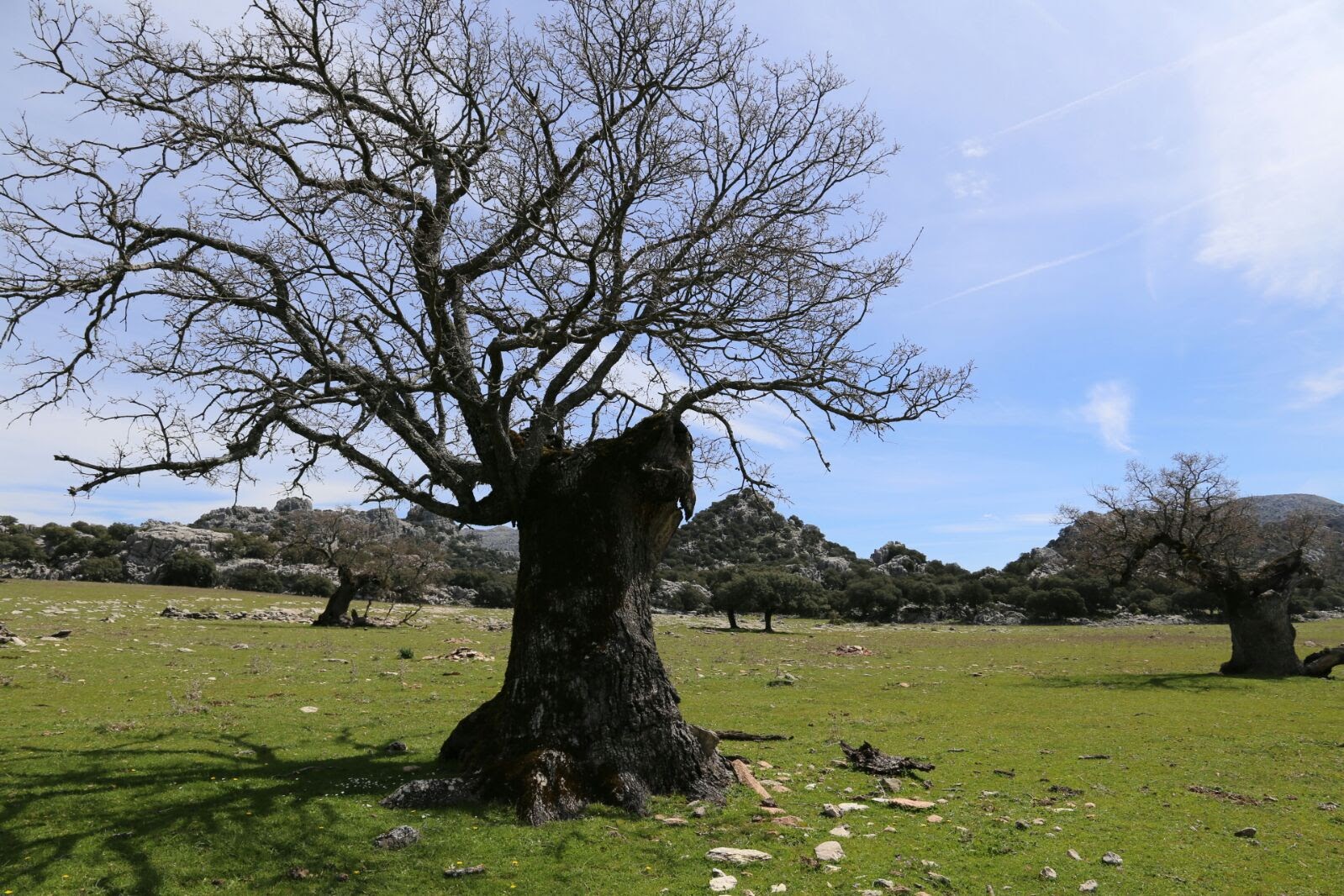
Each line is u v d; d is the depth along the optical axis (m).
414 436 12.09
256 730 15.45
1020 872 8.65
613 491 11.96
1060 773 13.84
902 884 8.16
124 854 8.56
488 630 51.41
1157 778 13.54
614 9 11.73
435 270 11.24
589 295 10.86
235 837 9.09
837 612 95.50
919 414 12.10
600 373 13.02
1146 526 34.81
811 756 14.88
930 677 30.50
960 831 10.02
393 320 10.99
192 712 17.03
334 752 13.66
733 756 13.53
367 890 7.90
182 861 8.44
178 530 100.94
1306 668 30.98
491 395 11.32
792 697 23.89
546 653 11.37
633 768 10.97
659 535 12.55
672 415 12.15
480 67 12.36
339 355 11.47
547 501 12.05
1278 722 19.64
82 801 10.23
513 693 11.53
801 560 132.12
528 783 10.20
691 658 36.69
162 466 10.52
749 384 11.78
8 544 94.00
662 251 12.55
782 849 9.19
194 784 11.12
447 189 12.67
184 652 29.05
